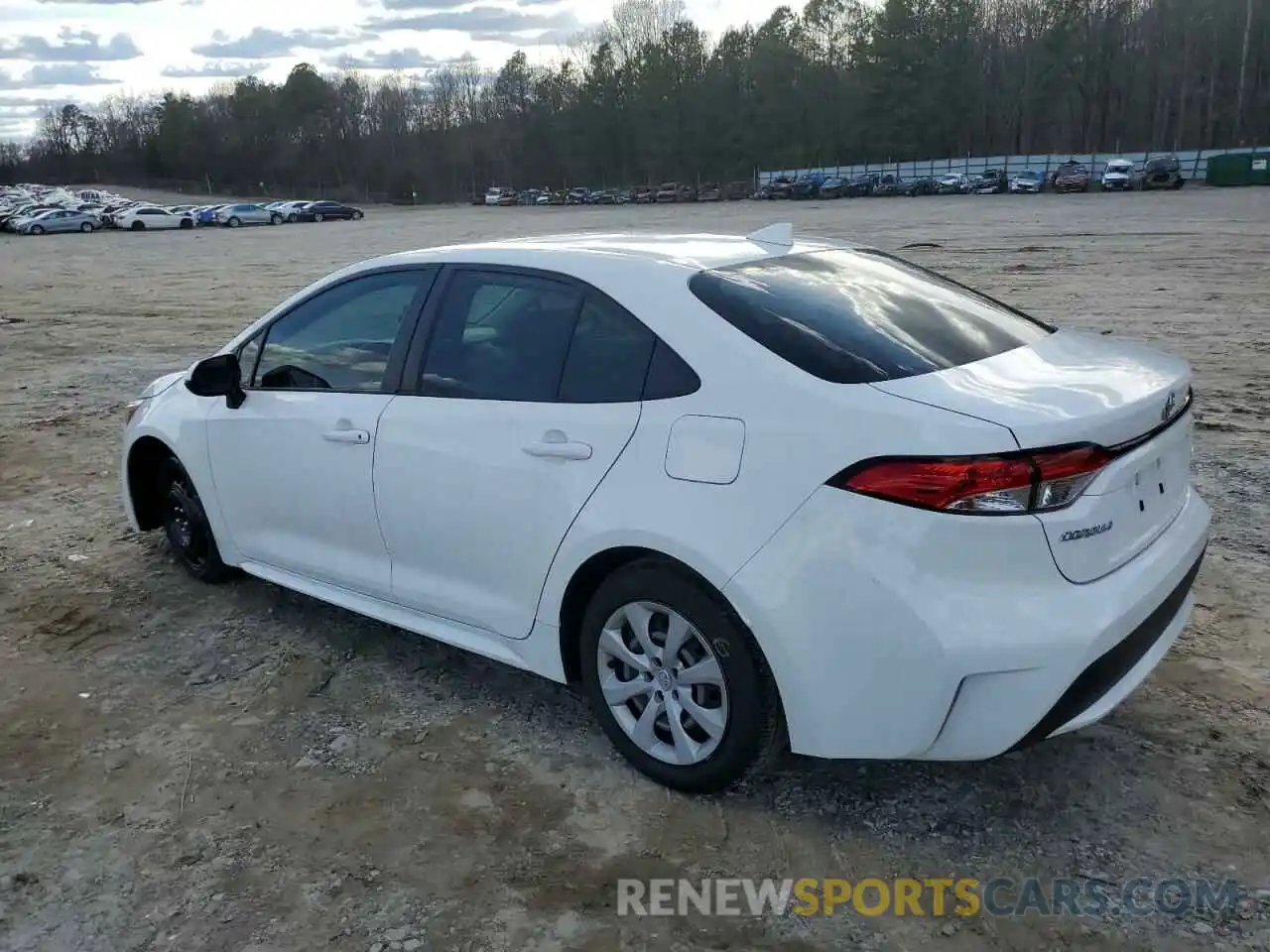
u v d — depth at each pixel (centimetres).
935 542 263
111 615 477
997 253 2359
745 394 294
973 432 262
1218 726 350
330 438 398
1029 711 265
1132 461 284
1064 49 8719
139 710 390
